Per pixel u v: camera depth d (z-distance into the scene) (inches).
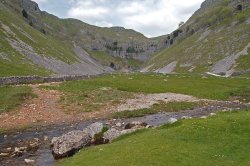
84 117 2352.4
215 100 2987.2
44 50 6855.3
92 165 1143.0
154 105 2696.9
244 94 3184.1
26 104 2527.1
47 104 2568.9
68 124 2186.3
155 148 1259.8
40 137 1871.3
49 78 3565.5
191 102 2827.3
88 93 2915.8
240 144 1334.9
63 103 2615.7
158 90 3216.0
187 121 1600.6
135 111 2496.3
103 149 1334.9
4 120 2223.2
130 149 1270.9
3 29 6131.9
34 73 4539.9
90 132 1608.0
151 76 4232.3
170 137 1401.3
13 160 1437.0
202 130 1457.9
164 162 1135.0
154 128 1626.5
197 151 1247.5
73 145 1478.8
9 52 5177.2
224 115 1713.8
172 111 2591.0
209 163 1149.1
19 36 6461.6
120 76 4165.8
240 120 1551.4
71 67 7007.9
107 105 2635.3
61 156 1445.6
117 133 1588.3
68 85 3169.3
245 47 7696.9
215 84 3659.0
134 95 2982.3
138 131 1596.9
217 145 1322.6
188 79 4020.7
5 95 2635.3
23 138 1856.5
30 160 1409.9
